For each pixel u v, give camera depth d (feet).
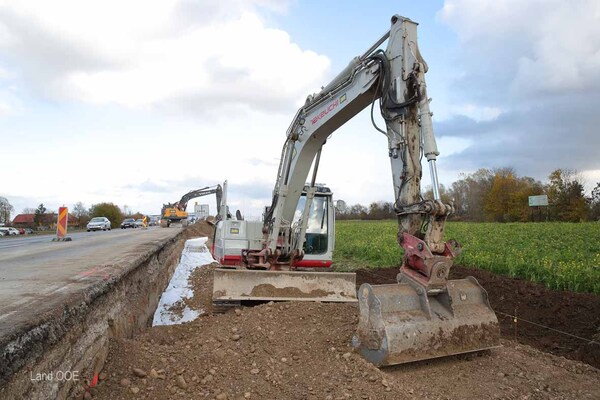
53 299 12.73
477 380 16.06
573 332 25.93
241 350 17.60
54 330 10.82
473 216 254.47
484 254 47.98
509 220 224.12
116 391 13.08
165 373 14.64
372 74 20.74
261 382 14.84
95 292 14.80
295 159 27.89
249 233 34.37
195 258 59.77
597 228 99.96
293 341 18.63
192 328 22.67
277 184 30.04
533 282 36.32
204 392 13.80
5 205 265.34
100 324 14.89
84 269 21.83
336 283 27.35
